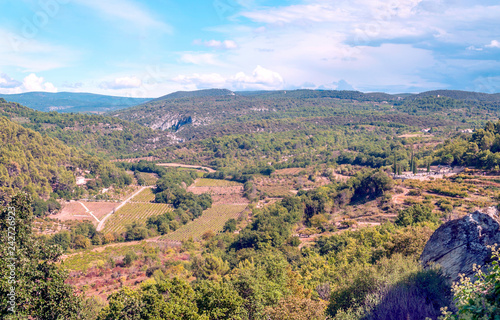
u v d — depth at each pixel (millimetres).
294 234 78500
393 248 29938
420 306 13609
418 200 76125
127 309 22844
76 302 19562
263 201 138750
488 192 74375
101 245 98312
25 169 125625
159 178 181500
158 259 72250
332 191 103688
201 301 23750
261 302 24281
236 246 79625
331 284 30438
